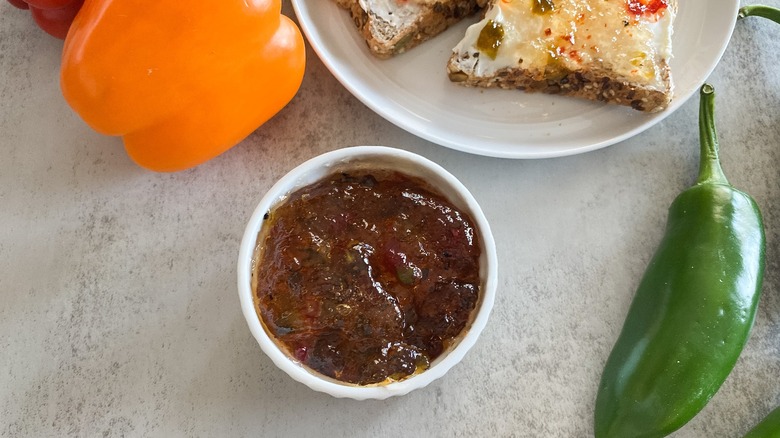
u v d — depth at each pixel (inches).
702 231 10.3
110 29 9.5
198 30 9.7
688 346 9.7
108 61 9.6
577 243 11.2
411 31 11.6
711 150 11.0
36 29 12.0
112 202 11.2
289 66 10.8
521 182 11.6
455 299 9.3
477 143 11.3
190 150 10.6
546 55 11.3
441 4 11.6
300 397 10.3
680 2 12.1
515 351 10.6
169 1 9.6
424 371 9.0
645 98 11.3
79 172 11.3
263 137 11.6
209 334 10.6
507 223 11.3
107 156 11.4
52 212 11.1
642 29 11.5
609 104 11.8
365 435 10.2
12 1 11.5
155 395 10.3
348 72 11.6
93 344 10.5
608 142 11.2
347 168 9.8
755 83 12.3
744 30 12.6
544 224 11.3
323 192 9.8
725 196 10.5
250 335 10.6
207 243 11.0
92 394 10.3
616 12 11.5
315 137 11.7
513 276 11.0
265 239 9.5
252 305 9.0
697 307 9.8
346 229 9.6
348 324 9.1
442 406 10.4
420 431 10.2
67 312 10.6
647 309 10.2
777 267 11.2
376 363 9.0
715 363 9.7
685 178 11.6
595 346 10.7
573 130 11.6
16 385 10.3
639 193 11.6
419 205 9.7
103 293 10.7
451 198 9.8
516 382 10.5
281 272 9.3
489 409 10.4
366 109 11.9
